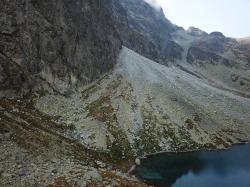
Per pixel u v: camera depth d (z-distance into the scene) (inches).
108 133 2913.4
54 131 2541.8
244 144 3690.9
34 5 3196.4
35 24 3095.5
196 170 2706.7
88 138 2743.6
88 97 3341.5
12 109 2487.7
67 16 3548.2
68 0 3686.0
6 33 2824.8
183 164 2824.8
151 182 2357.3
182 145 3208.7
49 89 3031.5
